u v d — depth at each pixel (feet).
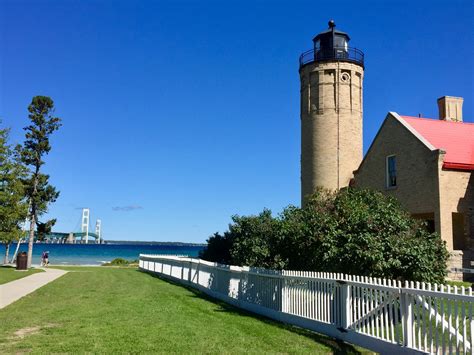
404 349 28.55
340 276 36.45
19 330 36.06
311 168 108.17
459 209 72.74
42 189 136.87
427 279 37.96
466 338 24.70
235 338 34.12
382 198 46.55
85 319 40.98
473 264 66.44
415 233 41.37
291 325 41.27
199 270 74.18
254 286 50.11
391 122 84.38
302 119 112.06
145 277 98.17
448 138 80.69
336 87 107.34
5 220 103.24
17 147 113.60
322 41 110.42
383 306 30.96
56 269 123.24
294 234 45.73
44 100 134.41
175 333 35.35
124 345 31.04
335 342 33.99
